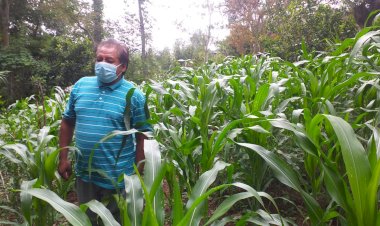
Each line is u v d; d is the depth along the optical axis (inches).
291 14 308.2
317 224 45.6
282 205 97.4
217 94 83.1
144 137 76.5
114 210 76.1
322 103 71.1
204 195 37.6
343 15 291.9
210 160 66.5
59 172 81.0
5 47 503.2
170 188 79.7
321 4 295.3
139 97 76.2
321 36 285.7
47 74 507.5
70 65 520.1
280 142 83.4
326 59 91.3
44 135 79.2
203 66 165.5
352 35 282.5
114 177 74.3
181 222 37.8
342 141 38.4
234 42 555.8
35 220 68.6
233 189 102.8
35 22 621.3
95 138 73.0
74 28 632.4
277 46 307.6
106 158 73.6
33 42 564.1
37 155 70.0
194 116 78.4
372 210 37.2
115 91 74.5
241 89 80.6
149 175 47.0
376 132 47.1
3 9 517.0
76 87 77.7
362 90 76.2
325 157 47.6
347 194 43.4
